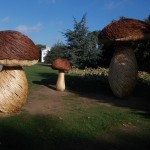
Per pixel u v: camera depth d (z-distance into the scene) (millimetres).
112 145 3994
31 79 9836
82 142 4043
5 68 4957
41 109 5551
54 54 23203
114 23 6805
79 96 7078
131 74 6750
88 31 18547
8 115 4957
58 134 4246
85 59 17828
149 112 5695
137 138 4285
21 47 4719
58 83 7652
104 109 5801
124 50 6820
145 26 6625
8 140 3932
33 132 4254
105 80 9523
